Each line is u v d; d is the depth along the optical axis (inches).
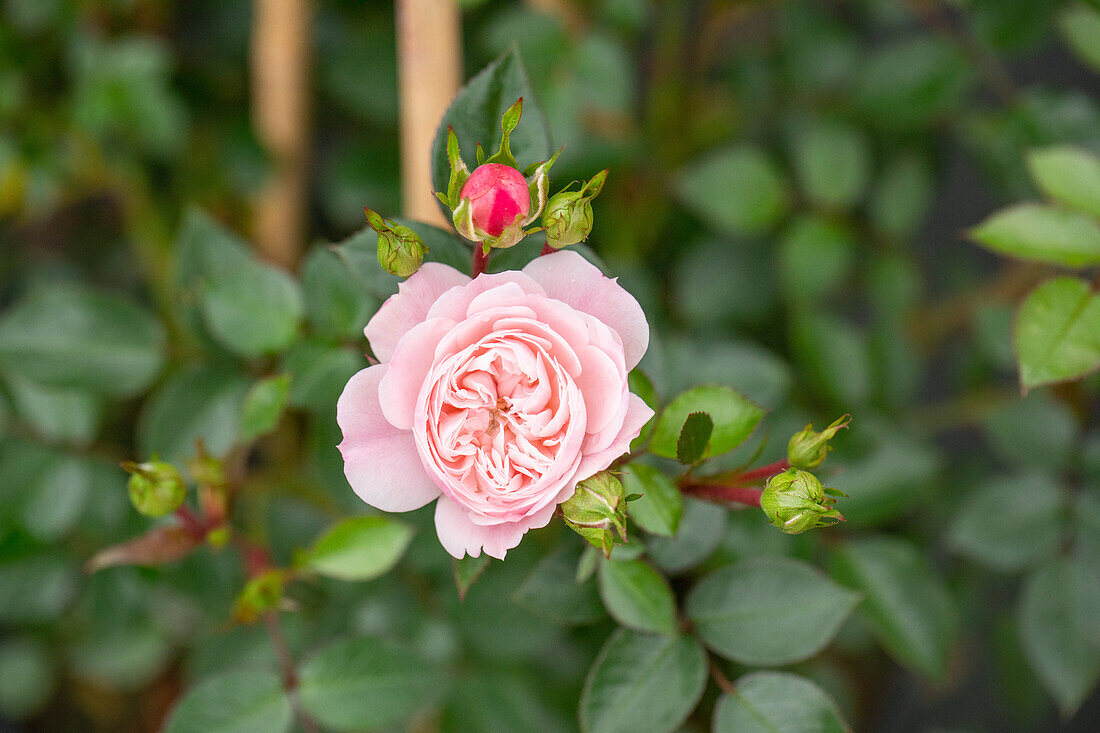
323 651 23.0
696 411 20.6
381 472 19.7
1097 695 39.5
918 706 38.6
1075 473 26.6
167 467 21.6
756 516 24.1
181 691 36.4
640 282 27.2
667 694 21.7
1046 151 23.6
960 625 31.4
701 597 22.0
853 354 27.1
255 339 23.8
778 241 30.3
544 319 19.5
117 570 26.5
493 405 19.7
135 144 30.6
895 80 28.4
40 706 33.5
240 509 26.2
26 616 26.1
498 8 29.8
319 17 32.8
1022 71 36.0
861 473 26.1
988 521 26.4
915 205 29.7
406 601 25.9
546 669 27.3
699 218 31.7
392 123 31.7
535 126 21.1
